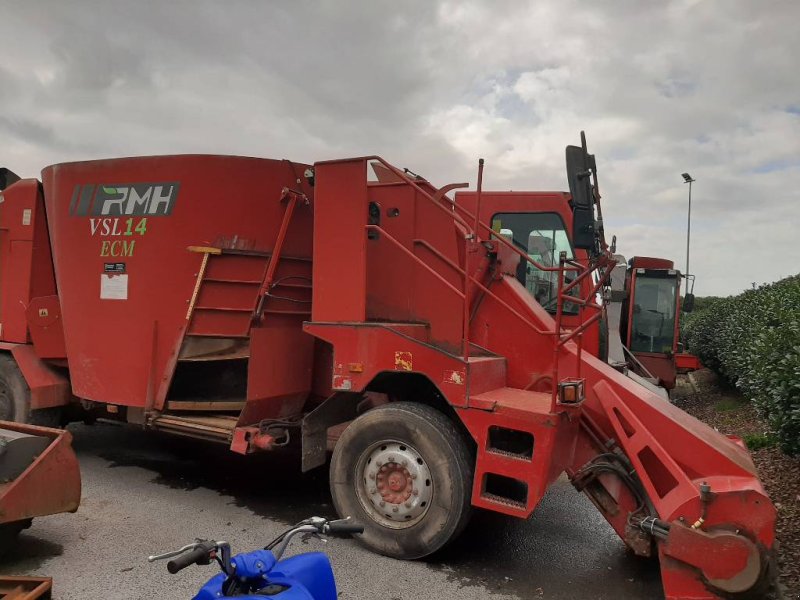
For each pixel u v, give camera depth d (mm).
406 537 4547
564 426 4375
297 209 6090
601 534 5316
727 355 12203
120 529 5070
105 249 6219
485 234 6008
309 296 6227
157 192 5953
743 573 3482
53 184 6660
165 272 5891
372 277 5316
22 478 4238
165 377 5844
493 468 4320
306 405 6191
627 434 4453
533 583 4336
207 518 5395
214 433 5527
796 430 5957
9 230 7180
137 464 7078
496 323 5207
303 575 2469
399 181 5578
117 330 6141
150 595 3943
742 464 4059
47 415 6984
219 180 5797
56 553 4559
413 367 4645
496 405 4324
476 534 5258
